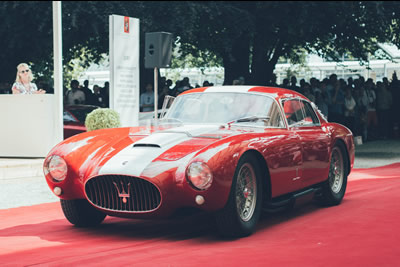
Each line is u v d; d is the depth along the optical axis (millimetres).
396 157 13297
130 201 4961
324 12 16406
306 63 32438
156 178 4809
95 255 4539
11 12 15109
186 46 21422
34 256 4527
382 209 6547
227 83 20219
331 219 6059
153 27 15070
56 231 5574
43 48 16156
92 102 16359
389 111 19469
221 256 4465
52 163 5340
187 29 15336
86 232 5527
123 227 5758
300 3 15969
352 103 17375
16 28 15234
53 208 6828
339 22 16734
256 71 19641
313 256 4445
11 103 10844
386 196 7465
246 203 5234
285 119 6102
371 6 16719
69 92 15461
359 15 17359
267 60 20641
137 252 4641
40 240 5156
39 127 10711
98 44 20547
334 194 6910
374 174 10055
